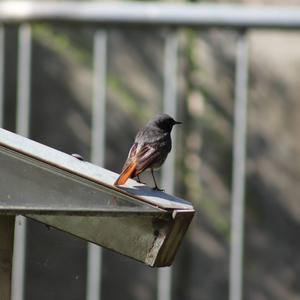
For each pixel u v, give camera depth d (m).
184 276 12.72
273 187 12.70
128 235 6.07
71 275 12.87
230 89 12.79
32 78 13.25
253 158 12.74
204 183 12.68
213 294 12.72
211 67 12.78
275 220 12.70
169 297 10.85
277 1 12.98
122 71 13.15
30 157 5.77
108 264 13.08
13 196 5.74
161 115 8.19
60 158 6.16
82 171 5.92
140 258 6.05
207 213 12.70
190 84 12.79
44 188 5.76
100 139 10.45
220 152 12.73
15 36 13.20
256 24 10.19
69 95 13.21
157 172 12.06
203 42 12.80
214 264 12.70
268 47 12.84
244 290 12.74
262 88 12.84
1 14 10.53
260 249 12.68
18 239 10.45
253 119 12.80
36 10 10.45
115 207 5.79
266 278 12.70
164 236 5.94
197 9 10.26
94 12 10.35
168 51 10.91
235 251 10.11
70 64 13.23
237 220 10.09
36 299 12.91
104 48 10.69
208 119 12.76
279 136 12.77
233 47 12.77
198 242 12.70
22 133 10.50
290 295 12.66
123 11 10.32
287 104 12.80
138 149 7.71
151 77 13.12
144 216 5.80
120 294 13.08
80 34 13.23
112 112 13.09
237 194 10.08
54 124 13.21
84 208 5.70
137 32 13.13
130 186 6.09
